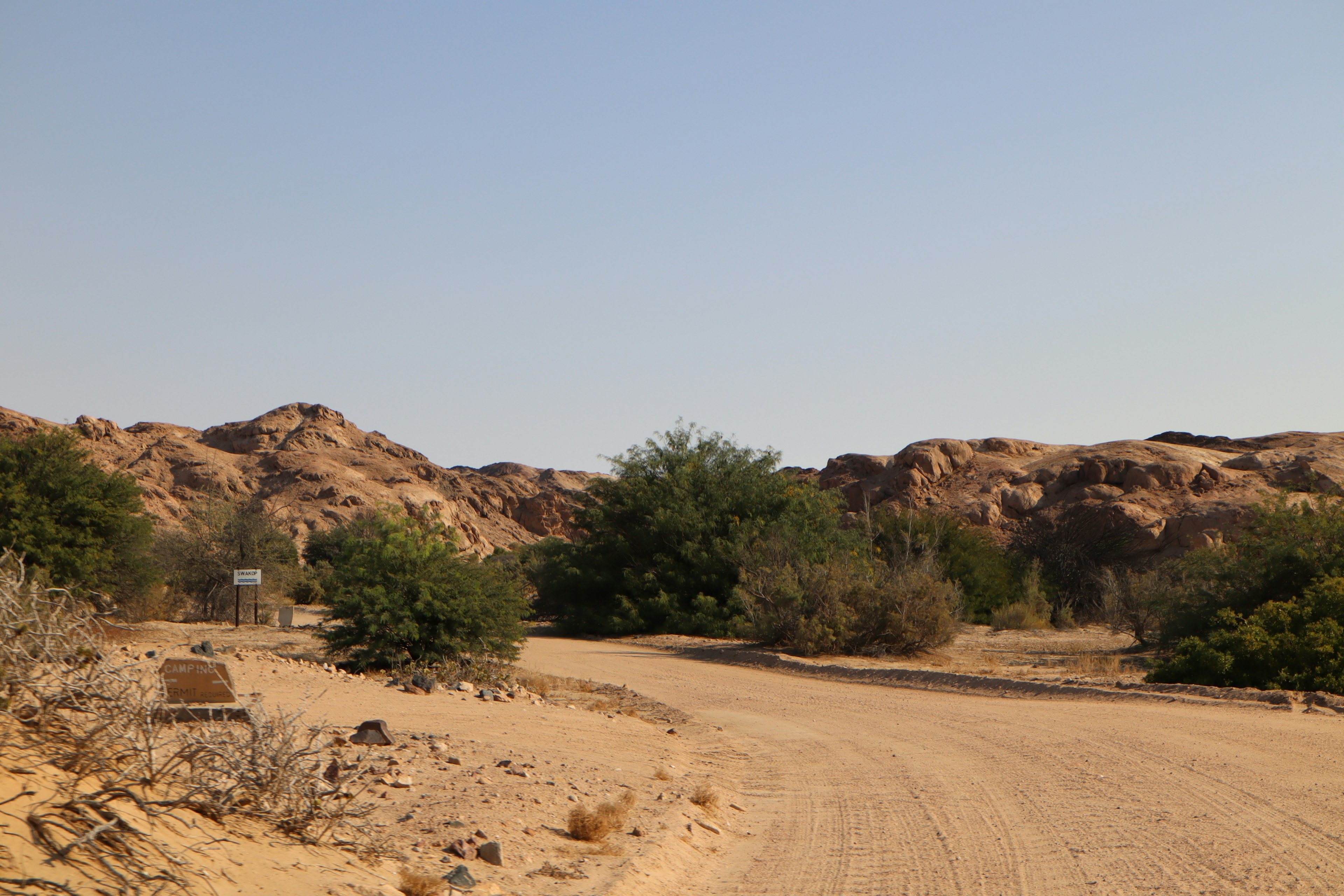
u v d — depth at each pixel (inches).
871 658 1220.5
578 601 1925.4
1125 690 797.2
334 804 245.8
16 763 177.0
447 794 341.7
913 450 3144.7
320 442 5295.3
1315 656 782.5
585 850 296.2
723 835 354.6
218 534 1724.9
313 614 1943.9
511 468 6082.7
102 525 1234.6
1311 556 1005.2
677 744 570.6
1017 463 3112.7
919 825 363.3
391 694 655.1
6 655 191.8
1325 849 307.7
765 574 1441.9
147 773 202.4
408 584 880.3
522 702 716.0
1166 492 2632.9
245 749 225.5
